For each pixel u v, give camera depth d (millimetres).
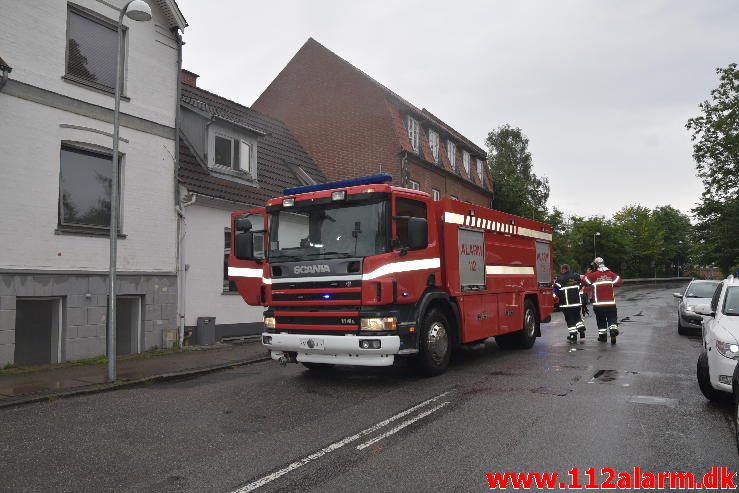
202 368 9750
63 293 10328
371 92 25781
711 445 5148
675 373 8773
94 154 11211
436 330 8719
